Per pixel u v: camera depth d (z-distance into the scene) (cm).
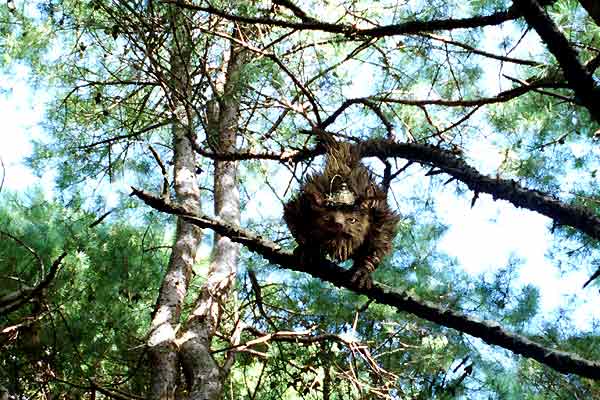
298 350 959
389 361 954
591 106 511
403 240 977
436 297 909
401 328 956
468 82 951
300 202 608
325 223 584
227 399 996
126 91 1241
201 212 531
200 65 866
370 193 616
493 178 631
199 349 825
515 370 876
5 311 731
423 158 658
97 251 949
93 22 854
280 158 741
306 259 577
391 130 743
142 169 1238
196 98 906
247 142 1107
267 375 974
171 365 812
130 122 1227
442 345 895
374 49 1014
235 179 1083
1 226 871
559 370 523
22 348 832
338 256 599
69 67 1198
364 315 987
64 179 1165
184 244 981
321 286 999
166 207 518
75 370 858
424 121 985
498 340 538
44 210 934
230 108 1016
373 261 604
